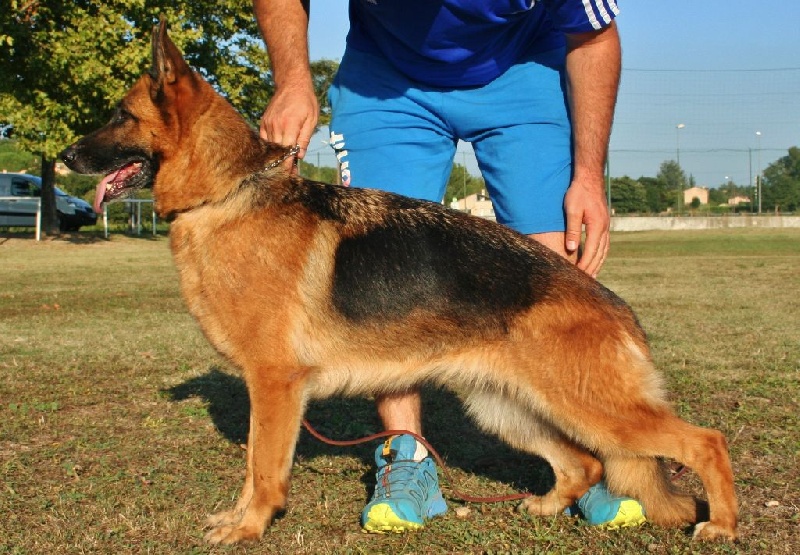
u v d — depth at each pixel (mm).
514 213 3768
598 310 3111
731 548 2969
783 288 13195
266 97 26391
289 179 3434
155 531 3168
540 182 3709
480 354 3223
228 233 3234
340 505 3520
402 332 3256
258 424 3170
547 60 3762
